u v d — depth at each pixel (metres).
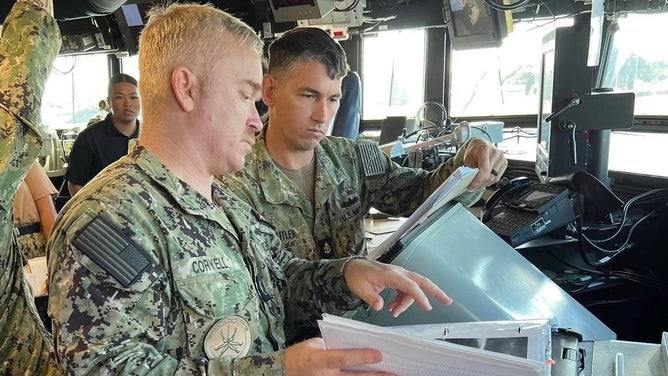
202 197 1.00
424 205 1.20
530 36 4.01
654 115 3.08
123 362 0.80
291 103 1.46
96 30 5.18
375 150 1.76
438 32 4.68
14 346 1.22
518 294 1.21
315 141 1.51
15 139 1.20
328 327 0.79
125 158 0.99
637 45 2.96
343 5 3.64
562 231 1.97
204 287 0.93
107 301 0.82
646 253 2.05
